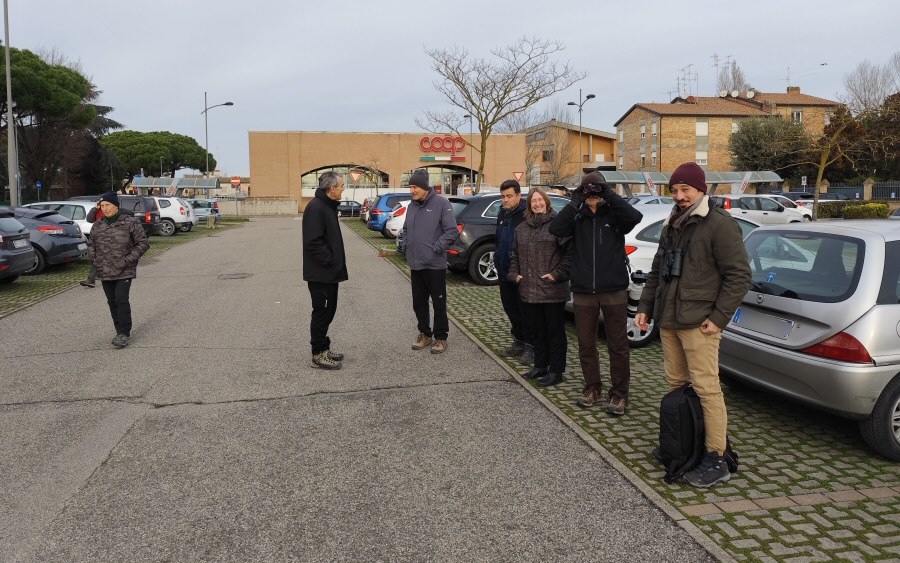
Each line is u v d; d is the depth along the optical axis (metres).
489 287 11.68
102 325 8.52
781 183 48.59
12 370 6.42
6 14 23.31
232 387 5.86
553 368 5.88
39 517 3.58
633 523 3.49
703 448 4.02
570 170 53.25
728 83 64.69
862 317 4.24
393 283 12.24
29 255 12.05
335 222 6.32
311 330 6.44
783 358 4.52
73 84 47.75
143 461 4.30
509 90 23.83
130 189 62.34
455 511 3.62
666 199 20.91
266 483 3.97
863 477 4.08
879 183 37.72
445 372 6.33
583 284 5.03
